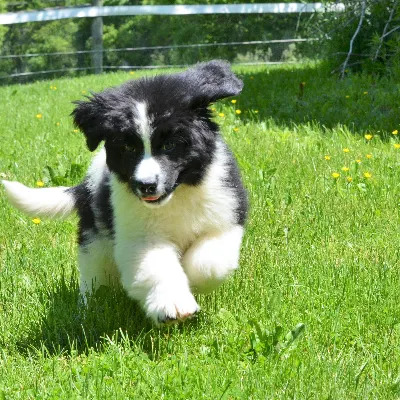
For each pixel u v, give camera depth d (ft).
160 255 17.13
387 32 50.85
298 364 15.64
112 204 18.57
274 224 24.64
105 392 14.74
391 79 46.68
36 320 18.92
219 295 19.42
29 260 22.75
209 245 17.79
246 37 88.02
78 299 20.07
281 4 85.56
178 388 14.94
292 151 32.83
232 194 18.61
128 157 17.52
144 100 17.31
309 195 27.04
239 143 34.50
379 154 31.81
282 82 53.57
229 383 14.75
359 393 14.64
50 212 20.86
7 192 20.67
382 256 21.68
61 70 85.25
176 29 89.35
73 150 35.19
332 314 17.97
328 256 21.80
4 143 38.70
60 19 86.99
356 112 40.19
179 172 17.54
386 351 16.53
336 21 56.13
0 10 96.78
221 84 18.34
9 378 15.84
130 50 88.33
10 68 85.87
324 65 59.41
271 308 18.22
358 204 26.17
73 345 17.66
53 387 15.33
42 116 46.68
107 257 19.97
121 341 17.03
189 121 17.53
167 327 17.49
